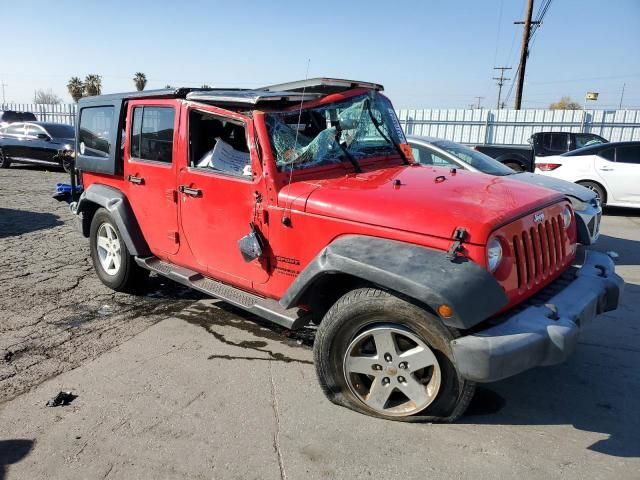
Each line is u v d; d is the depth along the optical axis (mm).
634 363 3795
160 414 3078
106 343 4059
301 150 3504
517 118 21875
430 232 2715
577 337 2682
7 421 3000
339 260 2818
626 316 4711
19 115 20750
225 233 3730
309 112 3670
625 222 9766
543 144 15398
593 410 3174
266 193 3371
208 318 4602
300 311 3355
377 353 2891
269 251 3430
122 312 4715
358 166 3838
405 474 2570
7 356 3809
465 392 2762
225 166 3725
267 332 4316
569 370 3684
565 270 3486
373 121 4230
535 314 2715
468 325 2439
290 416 3061
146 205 4465
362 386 3068
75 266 6098
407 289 2549
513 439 2859
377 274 2652
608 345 4098
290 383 3463
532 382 3512
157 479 2533
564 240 3451
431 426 2959
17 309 4734
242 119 3486
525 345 2527
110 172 4746
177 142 4012
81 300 4996
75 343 4051
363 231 2939
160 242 4414
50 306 4820
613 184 10195
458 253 2627
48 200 10648
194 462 2656
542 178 7109
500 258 2711
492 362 2484
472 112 22328
